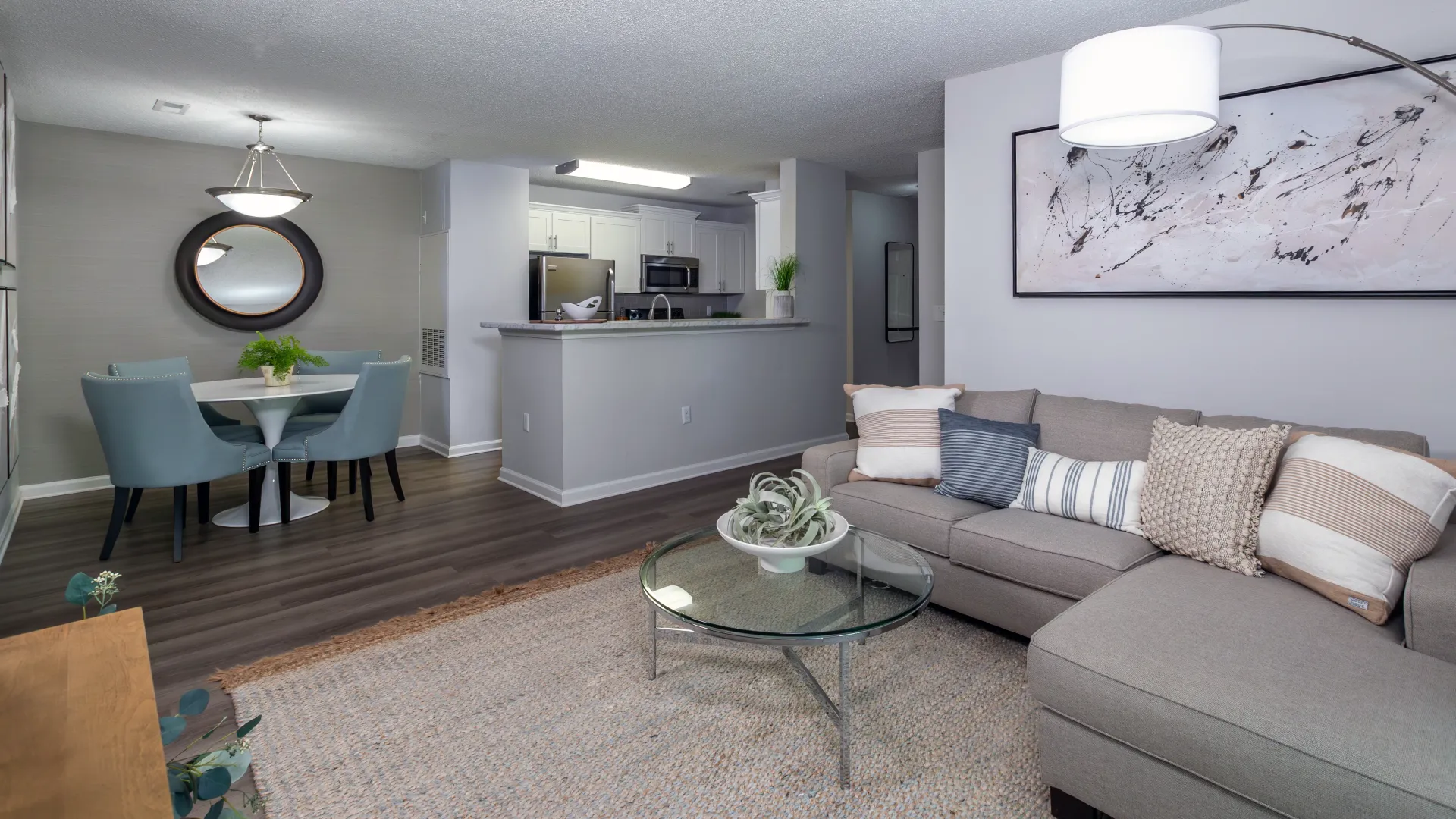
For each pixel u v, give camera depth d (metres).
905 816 1.68
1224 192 2.87
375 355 5.09
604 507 4.26
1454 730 1.28
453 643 2.53
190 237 4.94
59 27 2.93
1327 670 1.48
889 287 7.59
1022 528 2.44
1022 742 1.96
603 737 1.99
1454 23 2.38
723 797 1.75
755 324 5.29
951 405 3.14
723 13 2.84
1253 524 2.04
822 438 6.00
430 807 1.71
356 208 5.70
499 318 5.95
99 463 4.72
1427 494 1.78
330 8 2.77
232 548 3.54
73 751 0.76
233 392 3.76
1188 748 1.42
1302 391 2.77
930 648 2.49
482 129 4.62
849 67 3.48
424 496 4.52
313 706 2.14
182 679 2.30
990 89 3.54
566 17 2.86
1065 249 3.33
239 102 4.00
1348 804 1.24
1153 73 1.90
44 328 4.51
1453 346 2.46
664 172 6.08
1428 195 2.45
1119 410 2.74
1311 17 2.65
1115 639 1.64
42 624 2.70
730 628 1.80
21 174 4.41
